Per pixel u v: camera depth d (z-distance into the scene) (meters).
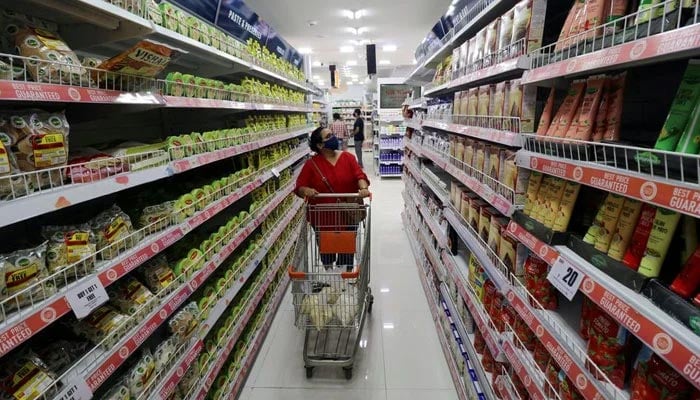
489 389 1.79
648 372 0.89
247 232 2.61
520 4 1.60
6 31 1.11
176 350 1.70
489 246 1.90
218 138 2.29
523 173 1.54
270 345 2.83
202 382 1.89
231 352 2.42
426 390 2.34
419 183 4.33
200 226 2.50
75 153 1.44
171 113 2.62
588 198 1.25
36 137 1.06
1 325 0.88
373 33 10.97
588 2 1.15
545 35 1.62
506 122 1.69
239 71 3.05
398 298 3.50
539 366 1.39
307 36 11.36
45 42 1.11
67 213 1.69
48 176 1.08
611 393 0.96
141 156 1.59
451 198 2.80
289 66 4.77
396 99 10.28
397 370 2.53
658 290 0.83
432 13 8.91
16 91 0.90
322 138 3.28
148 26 1.37
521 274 1.57
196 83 2.03
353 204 2.99
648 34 0.84
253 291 2.78
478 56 2.21
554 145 1.25
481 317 1.89
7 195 0.94
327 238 2.75
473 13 2.43
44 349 1.25
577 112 1.21
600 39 1.01
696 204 0.67
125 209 1.78
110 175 1.33
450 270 2.59
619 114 1.07
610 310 0.89
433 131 4.02
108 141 1.86
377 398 2.28
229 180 2.46
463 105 2.49
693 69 0.84
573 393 1.16
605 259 1.01
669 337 0.72
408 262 4.38
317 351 2.52
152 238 1.57
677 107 0.85
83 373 1.14
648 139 1.21
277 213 3.75
